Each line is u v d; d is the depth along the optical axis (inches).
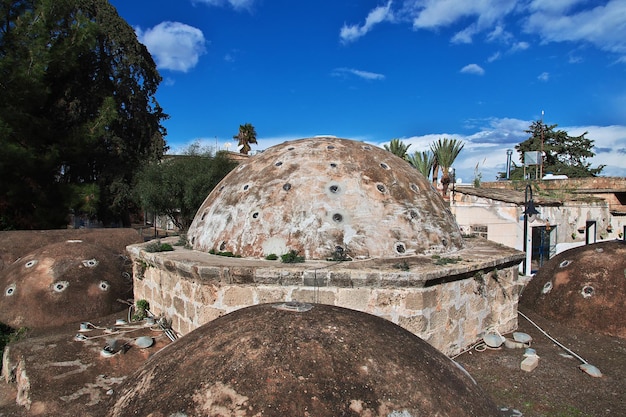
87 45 804.6
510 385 213.9
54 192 760.3
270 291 220.7
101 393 186.7
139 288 319.9
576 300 309.3
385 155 317.1
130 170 1034.7
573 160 1502.2
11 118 657.0
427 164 1024.9
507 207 660.1
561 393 207.2
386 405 89.1
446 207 322.0
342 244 249.8
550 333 292.8
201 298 232.4
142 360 215.0
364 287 217.3
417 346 114.6
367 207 265.7
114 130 1012.5
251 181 290.7
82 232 504.1
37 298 331.0
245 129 1556.3
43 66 690.8
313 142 311.9
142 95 1083.9
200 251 286.0
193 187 918.4
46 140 759.1
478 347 258.7
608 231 839.1
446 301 235.8
